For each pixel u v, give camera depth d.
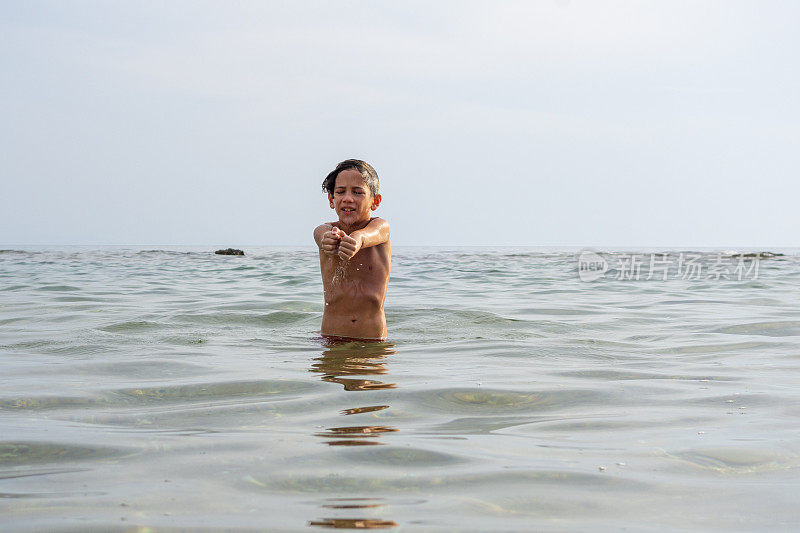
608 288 12.68
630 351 5.09
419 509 1.86
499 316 7.05
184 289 11.77
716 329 6.45
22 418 2.92
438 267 21.81
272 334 5.77
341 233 4.75
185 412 3.02
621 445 2.52
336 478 2.11
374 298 5.50
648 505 1.91
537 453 2.40
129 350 4.90
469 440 2.58
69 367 4.18
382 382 3.71
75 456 2.34
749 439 2.60
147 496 1.95
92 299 9.58
